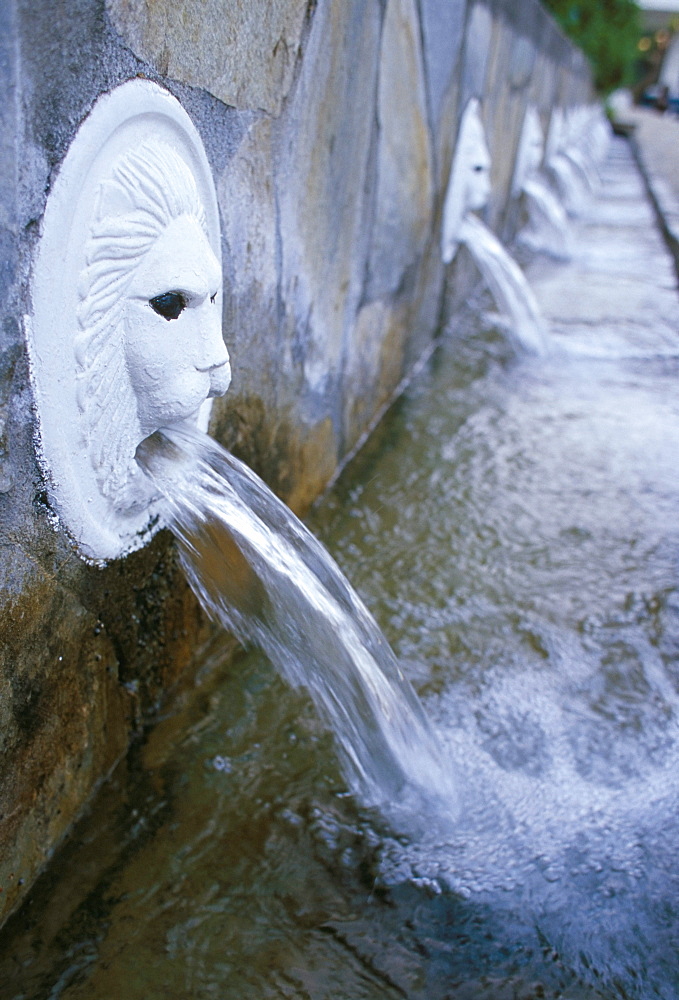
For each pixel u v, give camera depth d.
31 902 1.14
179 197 1.02
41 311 0.90
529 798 1.40
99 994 1.05
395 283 2.57
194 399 1.10
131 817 1.28
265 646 1.44
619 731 1.54
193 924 1.15
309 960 1.12
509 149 4.59
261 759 1.41
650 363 3.44
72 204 0.89
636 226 6.43
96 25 0.90
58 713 1.14
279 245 1.59
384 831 1.31
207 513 1.25
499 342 3.57
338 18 1.62
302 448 1.99
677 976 1.13
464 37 2.80
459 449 2.57
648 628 1.82
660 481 2.45
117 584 1.23
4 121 0.80
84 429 1.01
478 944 1.16
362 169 1.99
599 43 12.09
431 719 1.54
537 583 1.95
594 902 1.23
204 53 1.15
